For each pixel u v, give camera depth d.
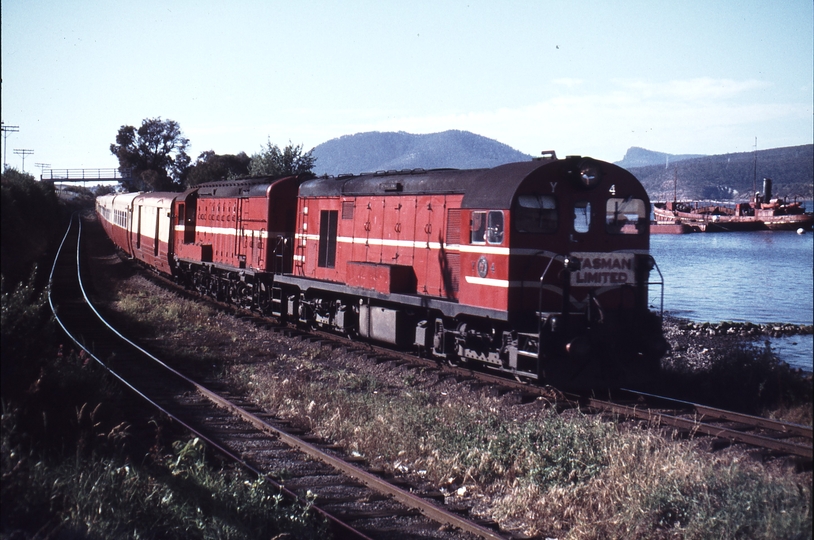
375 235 15.58
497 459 8.51
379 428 9.76
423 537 6.62
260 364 14.88
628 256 12.06
